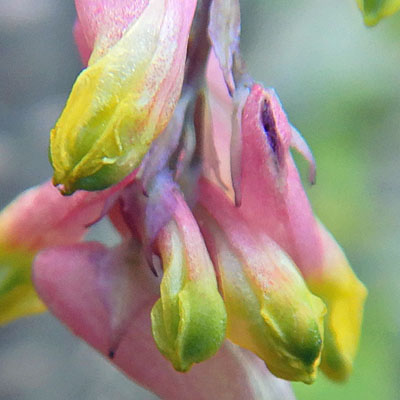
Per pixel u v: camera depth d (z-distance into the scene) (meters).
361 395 0.13
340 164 0.15
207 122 0.07
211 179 0.07
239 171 0.06
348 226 0.15
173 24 0.06
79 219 0.07
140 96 0.06
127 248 0.07
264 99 0.06
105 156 0.06
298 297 0.06
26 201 0.07
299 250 0.07
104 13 0.06
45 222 0.07
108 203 0.07
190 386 0.07
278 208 0.07
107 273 0.07
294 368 0.06
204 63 0.07
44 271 0.07
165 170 0.07
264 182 0.06
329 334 0.07
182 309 0.06
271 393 0.07
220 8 0.06
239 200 0.06
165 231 0.06
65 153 0.06
